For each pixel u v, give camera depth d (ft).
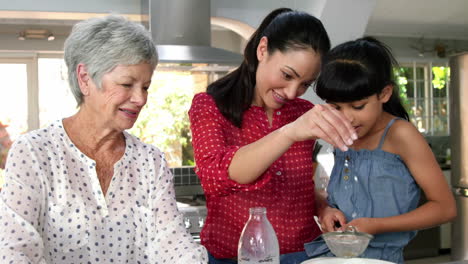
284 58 4.69
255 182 4.42
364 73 4.73
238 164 4.34
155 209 4.81
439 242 20.06
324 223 5.19
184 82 12.14
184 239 4.64
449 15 20.59
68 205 4.44
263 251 4.21
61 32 21.48
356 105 4.87
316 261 4.29
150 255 4.74
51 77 22.21
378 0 18.58
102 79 4.33
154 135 12.33
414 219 4.87
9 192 4.16
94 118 4.56
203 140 4.88
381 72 4.79
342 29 13.01
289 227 5.32
